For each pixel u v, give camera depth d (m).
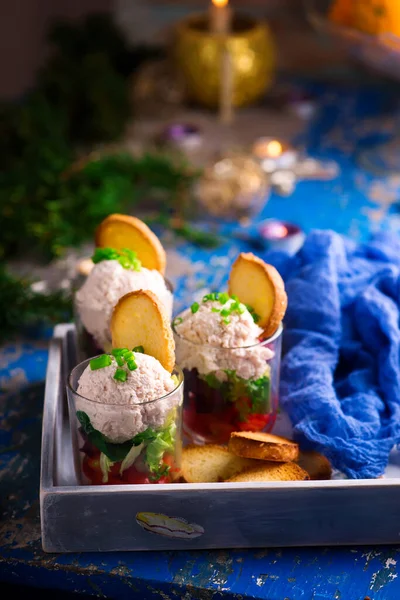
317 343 0.81
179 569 0.67
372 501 0.67
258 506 0.67
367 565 0.68
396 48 1.07
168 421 0.67
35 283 0.98
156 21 1.56
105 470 0.67
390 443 0.74
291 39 1.56
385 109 1.40
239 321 0.72
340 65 1.57
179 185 1.12
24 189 1.07
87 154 1.21
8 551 0.68
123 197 1.09
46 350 0.90
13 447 0.78
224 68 1.29
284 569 0.67
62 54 1.37
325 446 0.73
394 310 0.83
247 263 0.73
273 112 1.38
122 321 0.69
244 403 0.73
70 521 0.67
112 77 1.28
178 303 0.96
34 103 1.17
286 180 1.17
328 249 0.85
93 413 0.65
